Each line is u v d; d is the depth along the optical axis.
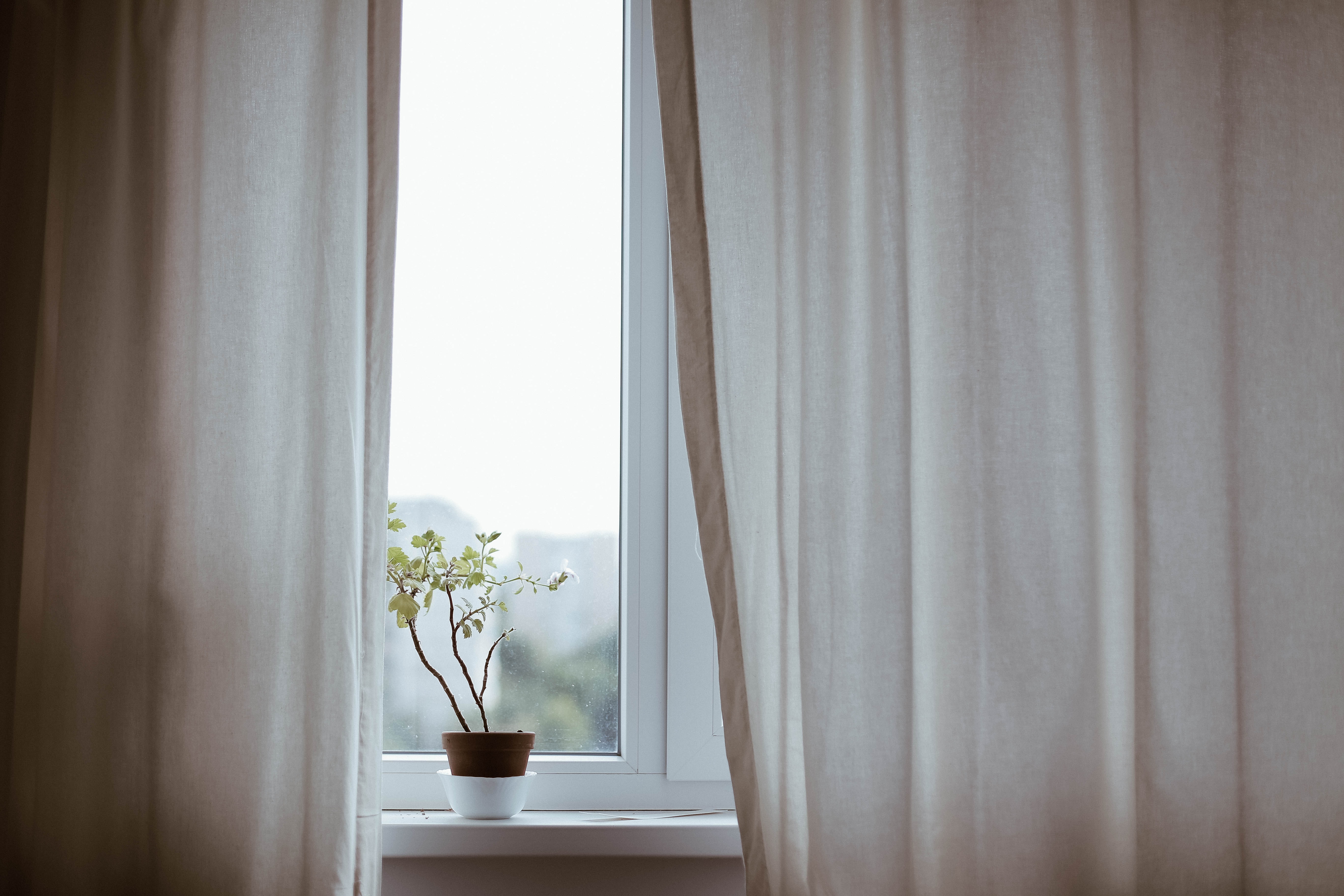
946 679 1.35
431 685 1.67
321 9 1.44
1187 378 1.38
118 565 1.36
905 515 1.34
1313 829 1.32
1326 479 1.38
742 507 1.40
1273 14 1.44
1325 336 1.40
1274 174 1.41
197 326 1.40
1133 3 1.43
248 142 1.42
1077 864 1.31
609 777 1.64
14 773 1.34
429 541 1.61
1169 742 1.32
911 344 1.42
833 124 1.42
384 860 1.45
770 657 1.38
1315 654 1.35
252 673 1.33
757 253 1.44
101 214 1.41
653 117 1.78
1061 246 1.40
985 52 1.43
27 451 1.38
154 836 1.31
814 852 1.31
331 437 1.37
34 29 1.44
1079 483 1.37
